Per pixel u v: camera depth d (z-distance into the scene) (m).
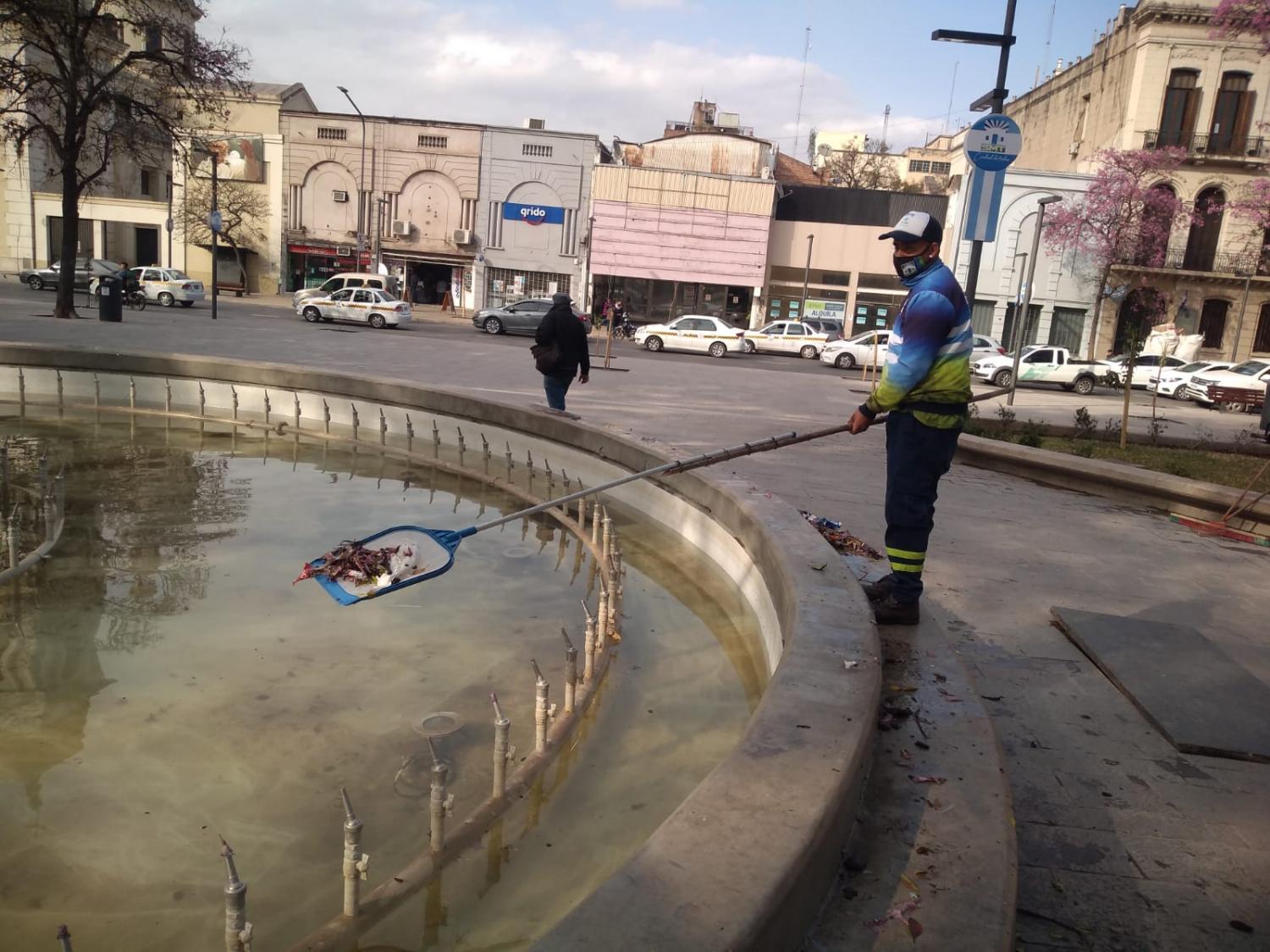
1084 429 13.05
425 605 4.83
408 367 16.36
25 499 6.47
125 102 23.16
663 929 1.47
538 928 2.41
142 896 2.46
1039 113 47.75
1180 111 36.75
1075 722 3.20
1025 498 7.64
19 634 4.15
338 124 43.03
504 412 8.99
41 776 3.01
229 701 3.60
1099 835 2.50
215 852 2.66
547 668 4.13
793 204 42.44
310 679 3.84
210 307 36.22
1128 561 5.61
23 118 39.44
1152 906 2.20
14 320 20.72
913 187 67.88
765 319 43.00
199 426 10.05
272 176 43.81
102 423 9.82
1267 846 2.48
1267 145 36.22
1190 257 37.94
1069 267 38.88
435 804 2.60
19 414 10.09
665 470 4.02
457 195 43.38
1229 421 20.91
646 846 1.70
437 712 3.61
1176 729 3.08
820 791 1.92
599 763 3.32
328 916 2.42
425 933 2.37
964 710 2.82
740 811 1.83
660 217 41.69
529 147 42.69
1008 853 2.08
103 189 46.09
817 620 3.13
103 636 4.17
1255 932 2.13
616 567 5.03
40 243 44.62
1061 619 4.21
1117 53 38.66
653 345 33.25
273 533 5.95
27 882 2.49
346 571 3.84
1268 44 19.72
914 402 3.45
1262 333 38.00
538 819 2.92
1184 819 2.60
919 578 3.59
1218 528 6.85
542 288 44.12
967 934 1.80
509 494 7.52
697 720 3.72
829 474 8.16
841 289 42.66
